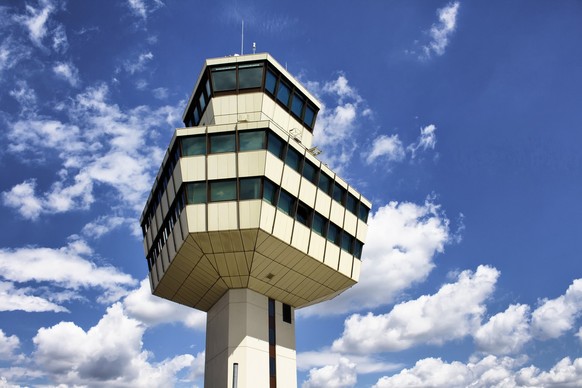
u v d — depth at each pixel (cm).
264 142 4100
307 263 4456
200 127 4194
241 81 4856
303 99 5234
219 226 3981
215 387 4462
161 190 4722
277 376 4522
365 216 5084
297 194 4294
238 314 4516
